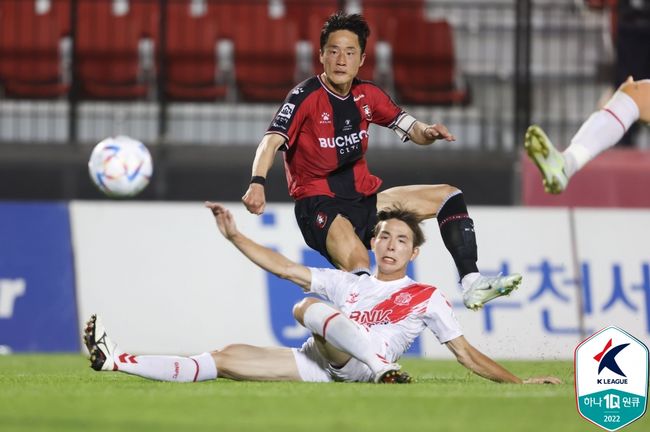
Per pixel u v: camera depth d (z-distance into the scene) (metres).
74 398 17.92
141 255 40.19
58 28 51.91
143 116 51.03
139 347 39.56
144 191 47.00
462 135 51.12
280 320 39.47
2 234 40.31
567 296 40.03
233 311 39.62
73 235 40.47
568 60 52.88
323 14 53.62
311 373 21.64
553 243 40.47
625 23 47.62
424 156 46.41
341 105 24.59
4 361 34.34
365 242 25.16
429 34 51.72
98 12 52.28
